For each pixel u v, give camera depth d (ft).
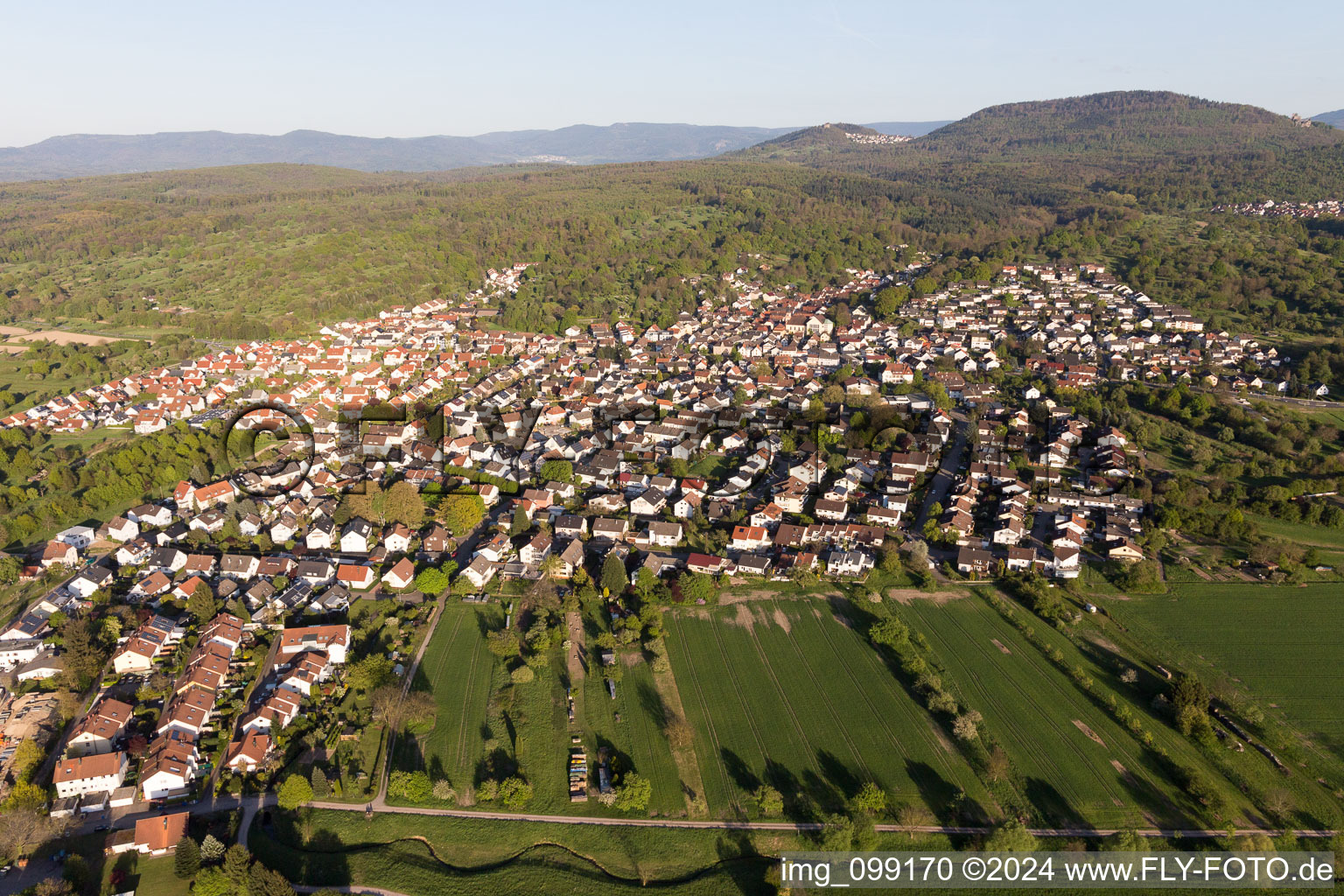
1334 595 440.86
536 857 286.25
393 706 353.72
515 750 331.98
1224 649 396.78
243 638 404.57
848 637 410.11
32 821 288.92
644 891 273.13
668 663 388.37
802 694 368.07
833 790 313.73
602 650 398.21
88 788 309.63
